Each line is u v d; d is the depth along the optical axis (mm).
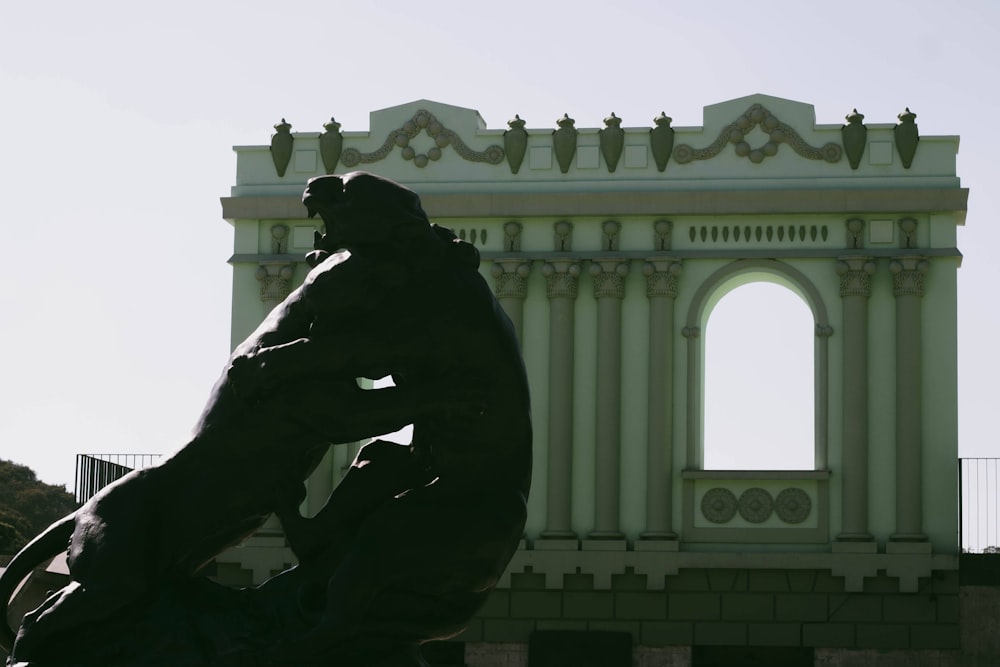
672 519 36000
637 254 36625
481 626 35531
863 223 36375
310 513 36531
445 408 9391
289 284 37938
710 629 35125
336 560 9602
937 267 36188
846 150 36562
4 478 77562
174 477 9570
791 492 35750
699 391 36562
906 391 35750
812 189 36312
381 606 9203
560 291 36812
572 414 36719
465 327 9508
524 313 37156
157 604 9445
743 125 36938
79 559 9414
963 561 34906
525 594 35625
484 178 37625
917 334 35906
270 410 9469
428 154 37875
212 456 9539
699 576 35344
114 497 9578
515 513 9508
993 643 34500
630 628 35312
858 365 35906
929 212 36219
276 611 9477
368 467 9797
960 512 35031
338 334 9445
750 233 36688
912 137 36375
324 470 36594
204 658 9211
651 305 36625
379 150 38125
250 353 9578
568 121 37469
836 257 36156
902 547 34906
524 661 35344
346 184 9594
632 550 35625
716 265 36625
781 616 35031
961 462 35062
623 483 36312
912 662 34562
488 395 9484
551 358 36719
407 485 9750
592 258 36719
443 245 9656
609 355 36531
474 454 9531
